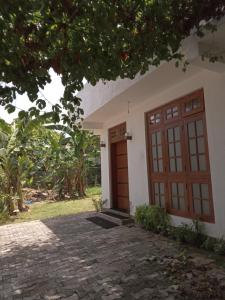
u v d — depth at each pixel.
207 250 5.17
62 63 3.41
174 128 6.68
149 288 3.84
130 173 8.72
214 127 5.41
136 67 3.82
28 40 3.18
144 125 7.86
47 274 4.70
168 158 6.91
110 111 8.88
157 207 7.00
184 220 6.33
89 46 3.39
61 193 17.44
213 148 5.45
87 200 15.54
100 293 3.82
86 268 4.81
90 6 2.85
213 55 4.36
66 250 6.02
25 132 11.48
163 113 7.05
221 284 3.77
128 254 5.37
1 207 11.70
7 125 11.98
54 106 3.93
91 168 19.86
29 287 4.23
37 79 3.48
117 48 3.45
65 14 2.95
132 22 3.29
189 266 4.46
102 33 3.19
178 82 6.30
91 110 9.13
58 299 3.75
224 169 5.20
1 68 3.22
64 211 12.21
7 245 6.92
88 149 17.11
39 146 15.10
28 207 13.57
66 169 17.20
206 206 5.71
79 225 8.65
